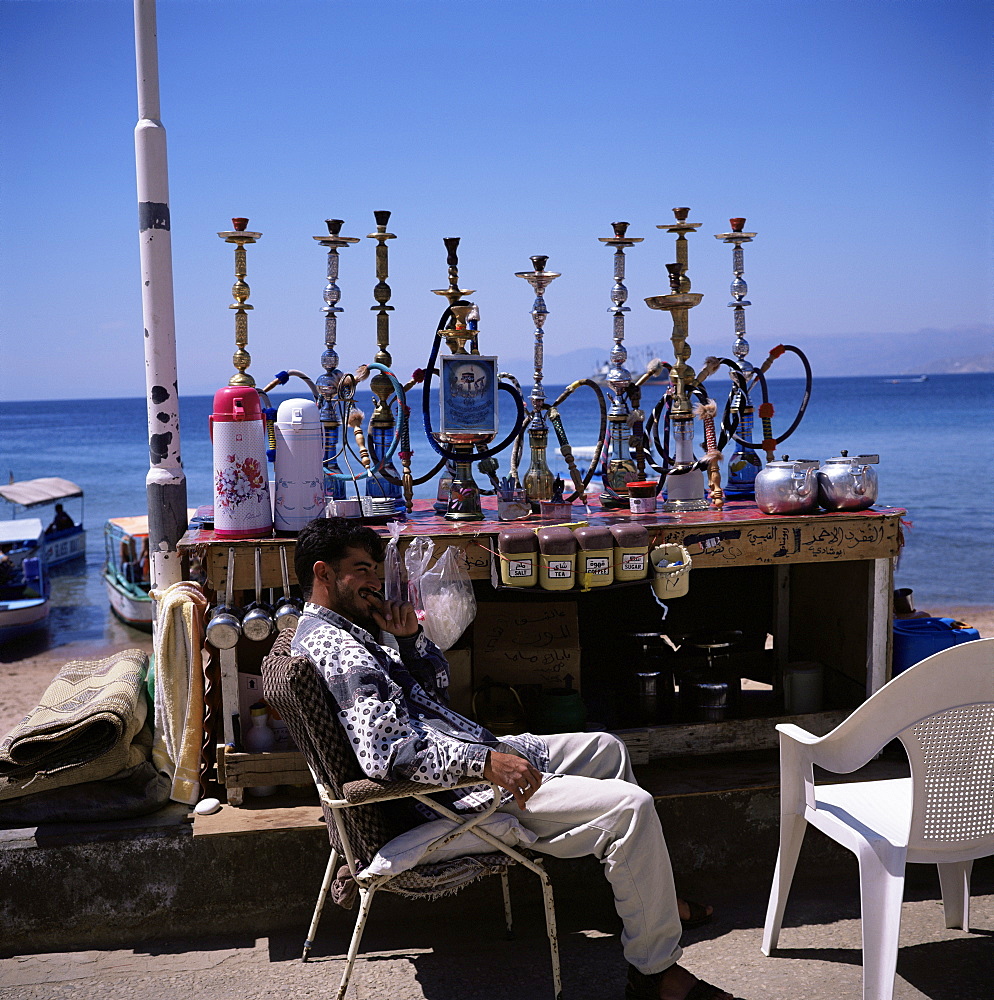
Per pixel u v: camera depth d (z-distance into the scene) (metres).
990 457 40.09
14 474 52.56
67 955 3.08
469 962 2.96
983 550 20.48
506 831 2.62
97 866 3.12
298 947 3.09
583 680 4.57
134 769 3.28
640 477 4.20
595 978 2.85
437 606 3.17
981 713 2.47
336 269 3.91
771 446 4.36
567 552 3.40
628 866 2.61
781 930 3.11
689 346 4.06
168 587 3.77
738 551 3.63
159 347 3.73
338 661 2.50
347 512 3.55
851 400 84.50
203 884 3.17
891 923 2.45
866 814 2.71
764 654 4.68
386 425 3.92
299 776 3.32
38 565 15.65
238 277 3.74
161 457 3.76
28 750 3.16
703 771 3.64
